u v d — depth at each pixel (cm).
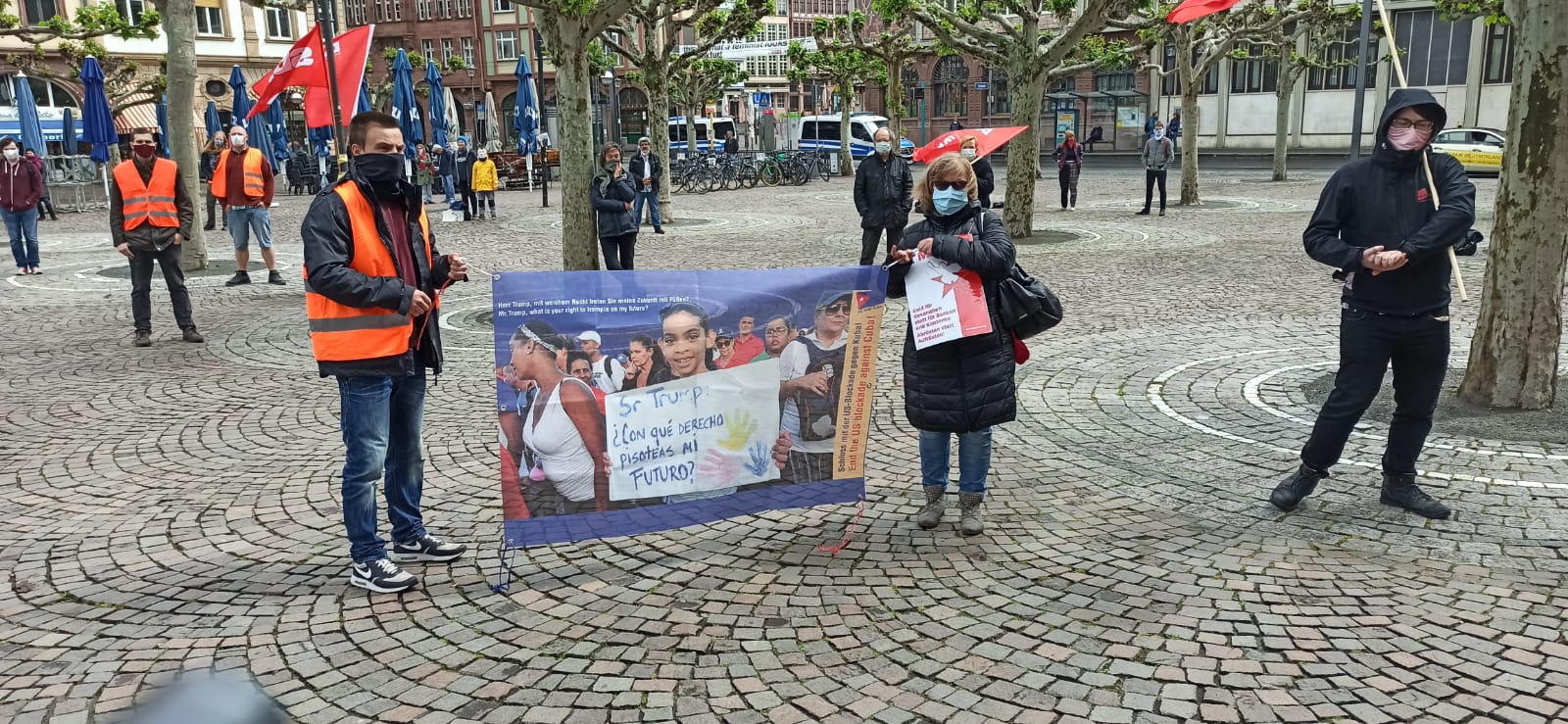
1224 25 2270
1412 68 4109
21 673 349
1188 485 518
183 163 1362
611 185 1183
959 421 441
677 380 430
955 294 430
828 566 427
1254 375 735
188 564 439
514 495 412
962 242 421
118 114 3469
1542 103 574
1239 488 513
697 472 438
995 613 382
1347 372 459
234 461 583
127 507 511
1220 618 374
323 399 721
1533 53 570
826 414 457
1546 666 337
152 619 388
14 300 1178
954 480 533
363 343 383
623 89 5912
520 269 1458
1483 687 325
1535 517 462
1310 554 431
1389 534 450
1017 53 1584
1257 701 320
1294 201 2216
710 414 438
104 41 4194
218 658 357
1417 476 517
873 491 520
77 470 571
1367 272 448
